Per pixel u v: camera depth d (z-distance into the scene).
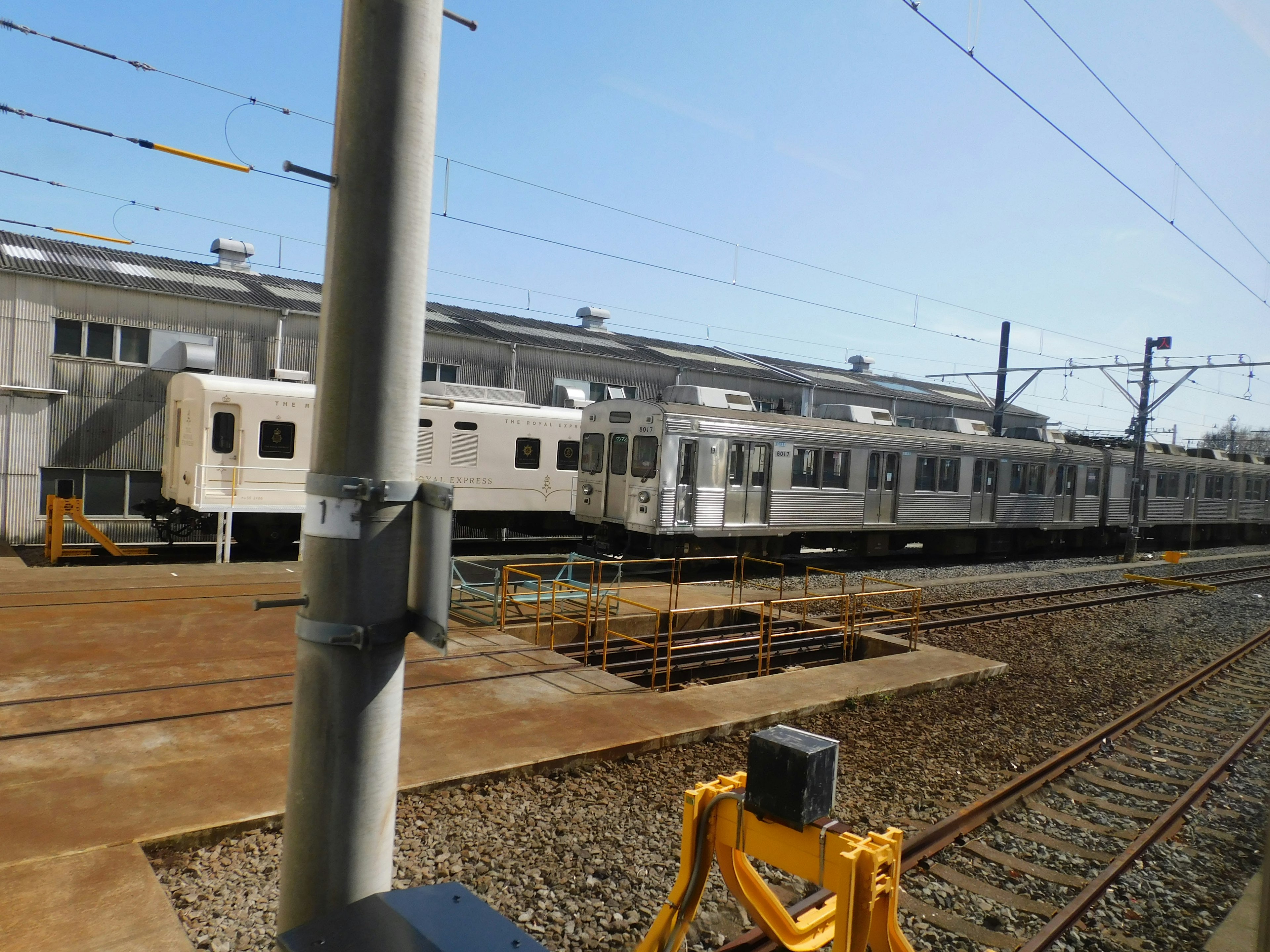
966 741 7.61
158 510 16.20
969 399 40.50
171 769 5.37
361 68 2.35
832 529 18.62
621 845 5.02
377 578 2.39
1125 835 5.90
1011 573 20.72
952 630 12.65
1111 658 11.73
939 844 5.41
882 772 6.64
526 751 6.09
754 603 12.97
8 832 4.44
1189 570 24.06
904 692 8.83
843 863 2.76
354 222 2.35
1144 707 9.06
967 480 21.78
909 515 20.31
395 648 2.46
